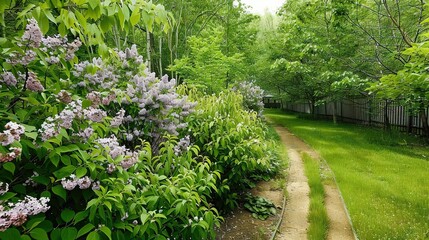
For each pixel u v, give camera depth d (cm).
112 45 1113
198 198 274
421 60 398
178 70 1171
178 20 1446
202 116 482
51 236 174
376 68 960
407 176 647
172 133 383
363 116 1580
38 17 150
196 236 275
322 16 1012
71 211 186
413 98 552
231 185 490
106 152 205
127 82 373
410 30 802
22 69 206
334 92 1346
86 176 187
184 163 330
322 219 434
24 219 138
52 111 191
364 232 393
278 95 2241
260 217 455
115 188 199
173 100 380
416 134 1184
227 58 1090
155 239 230
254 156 502
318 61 1020
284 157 828
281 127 1595
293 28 1062
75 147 184
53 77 234
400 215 446
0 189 158
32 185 193
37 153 179
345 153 866
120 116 253
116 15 186
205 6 1578
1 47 188
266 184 615
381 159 795
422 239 374
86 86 297
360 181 602
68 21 165
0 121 182
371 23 947
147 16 188
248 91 1241
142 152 277
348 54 974
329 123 1708
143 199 234
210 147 441
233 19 1622
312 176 639
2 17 164
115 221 209
